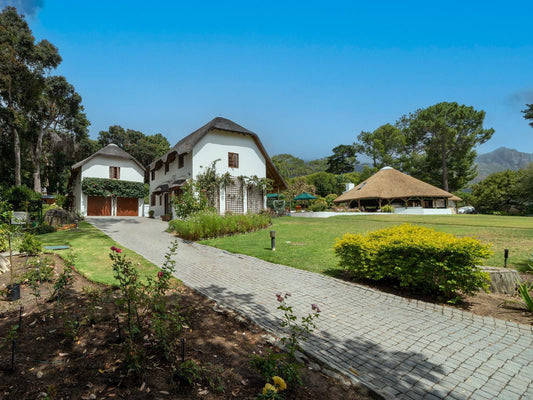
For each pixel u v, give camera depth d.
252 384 2.92
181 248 11.51
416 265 6.05
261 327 4.43
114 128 49.69
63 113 35.91
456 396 2.97
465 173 50.31
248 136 24.50
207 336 3.97
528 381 3.26
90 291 5.36
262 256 9.52
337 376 3.25
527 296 5.39
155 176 30.31
